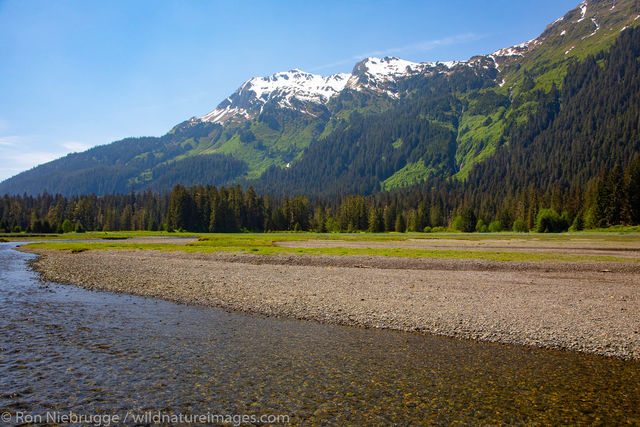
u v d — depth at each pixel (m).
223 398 11.12
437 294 25.16
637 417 10.10
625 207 120.94
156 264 43.66
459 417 10.06
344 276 33.47
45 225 158.88
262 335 17.11
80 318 19.89
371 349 15.35
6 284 30.94
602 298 23.78
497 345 15.80
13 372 12.80
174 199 162.00
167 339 16.45
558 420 9.94
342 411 10.38
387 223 180.12
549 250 60.31
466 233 156.00
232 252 57.19
